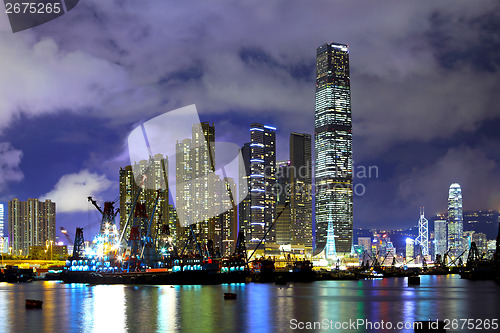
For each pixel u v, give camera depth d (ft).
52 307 578.66
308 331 414.41
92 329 423.64
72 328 428.97
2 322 463.42
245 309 563.07
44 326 439.63
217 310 551.59
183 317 493.77
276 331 415.23
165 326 438.40
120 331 414.00
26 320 474.90
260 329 425.28
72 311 539.70
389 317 506.89
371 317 505.66
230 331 415.64
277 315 513.04
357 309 576.20
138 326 437.99
